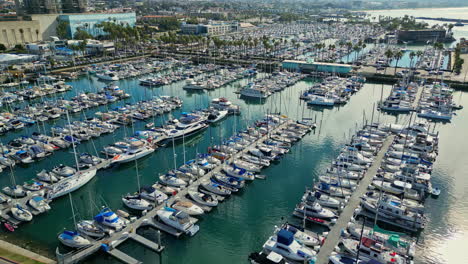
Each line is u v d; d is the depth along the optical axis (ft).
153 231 185.78
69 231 176.35
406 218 187.01
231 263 168.66
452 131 331.16
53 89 458.50
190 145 305.94
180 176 237.66
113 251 168.25
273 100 437.58
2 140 310.65
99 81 535.19
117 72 552.82
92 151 288.30
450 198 216.54
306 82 522.88
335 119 367.04
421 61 643.04
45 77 508.53
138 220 189.98
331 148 294.46
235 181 229.25
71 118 365.40
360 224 187.32
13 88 479.82
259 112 392.06
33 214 199.00
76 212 207.51
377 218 190.70
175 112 386.93
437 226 189.67
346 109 400.67
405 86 457.68
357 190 219.20
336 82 495.41
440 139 311.47
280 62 620.49
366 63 630.33
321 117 373.61
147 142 291.99
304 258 158.40
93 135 311.88
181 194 216.95
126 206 209.26
